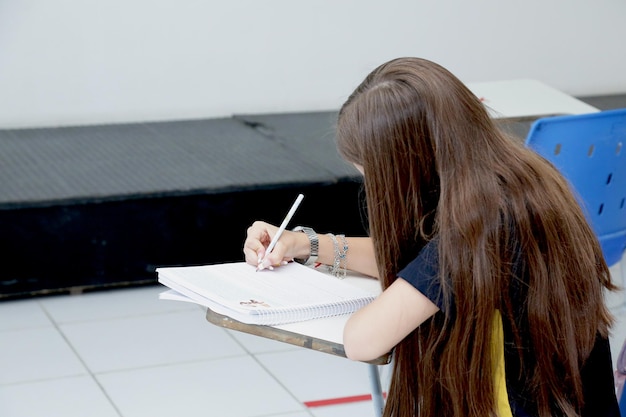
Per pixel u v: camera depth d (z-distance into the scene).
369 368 2.12
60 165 4.31
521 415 1.68
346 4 5.44
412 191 1.66
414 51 5.67
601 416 1.77
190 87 5.29
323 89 5.55
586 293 1.69
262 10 5.29
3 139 4.72
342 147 1.73
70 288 4.02
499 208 1.61
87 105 5.11
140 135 4.91
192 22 5.18
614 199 3.04
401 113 1.64
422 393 1.72
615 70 6.16
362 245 2.12
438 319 1.67
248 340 3.72
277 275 1.96
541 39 5.92
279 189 4.14
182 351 3.59
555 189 1.69
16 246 3.84
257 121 5.28
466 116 1.65
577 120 2.81
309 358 3.60
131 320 3.84
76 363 3.46
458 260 1.60
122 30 5.05
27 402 3.16
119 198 3.93
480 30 5.77
